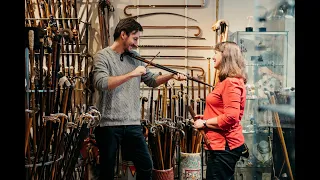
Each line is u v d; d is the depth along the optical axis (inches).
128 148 111.8
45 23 141.0
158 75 122.0
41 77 87.7
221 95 97.0
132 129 110.0
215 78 146.8
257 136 135.4
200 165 134.5
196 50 157.2
